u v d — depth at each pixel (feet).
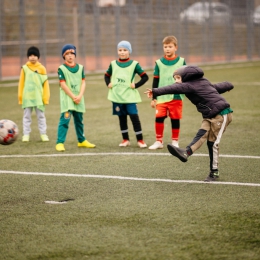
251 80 95.50
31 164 37.09
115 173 34.22
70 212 26.66
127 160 37.86
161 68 42.50
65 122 41.65
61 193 30.01
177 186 31.01
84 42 116.37
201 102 31.48
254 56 162.61
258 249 21.72
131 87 42.22
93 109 64.59
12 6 104.88
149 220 25.25
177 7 135.85
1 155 40.27
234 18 154.40
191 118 56.70
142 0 129.49
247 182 31.55
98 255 21.43
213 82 93.91
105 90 84.74
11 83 96.37
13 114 61.72
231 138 44.88
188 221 25.02
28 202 28.43
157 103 41.86
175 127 42.50
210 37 146.51
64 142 45.16
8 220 25.63
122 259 20.99
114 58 126.00
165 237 23.11
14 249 22.22
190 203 27.73
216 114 31.22
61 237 23.38
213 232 23.58
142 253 21.49
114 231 23.94
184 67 32.01
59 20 111.86
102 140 45.65
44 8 106.52
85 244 22.54
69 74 41.63
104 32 123.75
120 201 28.32
